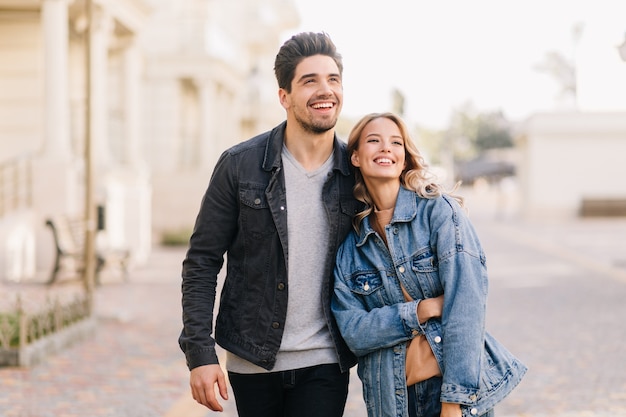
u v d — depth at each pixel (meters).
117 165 15.72
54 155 12.69
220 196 2.76
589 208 29.94
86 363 6.55
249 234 2.73
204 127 21.47
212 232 2.77
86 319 7.90
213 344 2.73
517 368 2.65
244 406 2.82
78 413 5.07
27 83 14.70
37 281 11.79
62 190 12.62
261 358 2.71
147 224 16.97
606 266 14.41
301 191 2.74
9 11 14.16
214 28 22.28
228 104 24.92
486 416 2.59
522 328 8.27
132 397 5.49
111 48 16.88
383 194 2.73
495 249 18.52
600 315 9.05
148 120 21.58
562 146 30.36
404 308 2.58
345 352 2.75
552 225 27.34
